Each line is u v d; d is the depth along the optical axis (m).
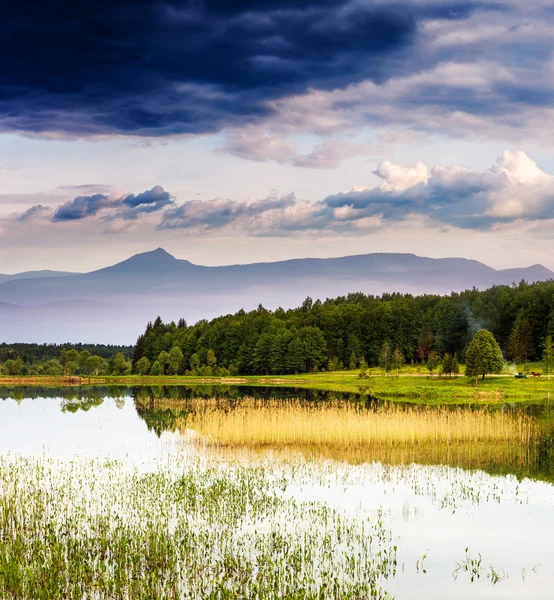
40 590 17.67
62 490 29.70
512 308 158.50
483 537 23.78
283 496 29.41
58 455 40.34
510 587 19.31
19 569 18.95
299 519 25.72
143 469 35.34
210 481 32.19
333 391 109.62
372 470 35.28
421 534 24.05
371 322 175.88
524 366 128.62
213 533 23.62
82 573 19.20
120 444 44.69
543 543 23.17
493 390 95.00
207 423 48.09
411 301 196.62
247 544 22.44
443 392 93.69
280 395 99.25
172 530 23.86
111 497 28.61
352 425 44.34
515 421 52.78
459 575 20.11
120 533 23.19
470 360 109.00
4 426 56.75
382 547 22.56
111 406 79.12
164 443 44.88
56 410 73.56
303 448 42.06
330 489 30.86
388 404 77.88
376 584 19.34
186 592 18.33
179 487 30.50
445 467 36.19
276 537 23.14
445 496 29.59
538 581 19.75
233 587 18.53
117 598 17.84
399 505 28.02
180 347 190.50
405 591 18.86
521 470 35.41
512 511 27.11
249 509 27.02
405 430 44.47
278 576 19.48
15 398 95.81
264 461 37.75
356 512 26.86
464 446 43.03
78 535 22.95
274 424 44.31
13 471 34.28
